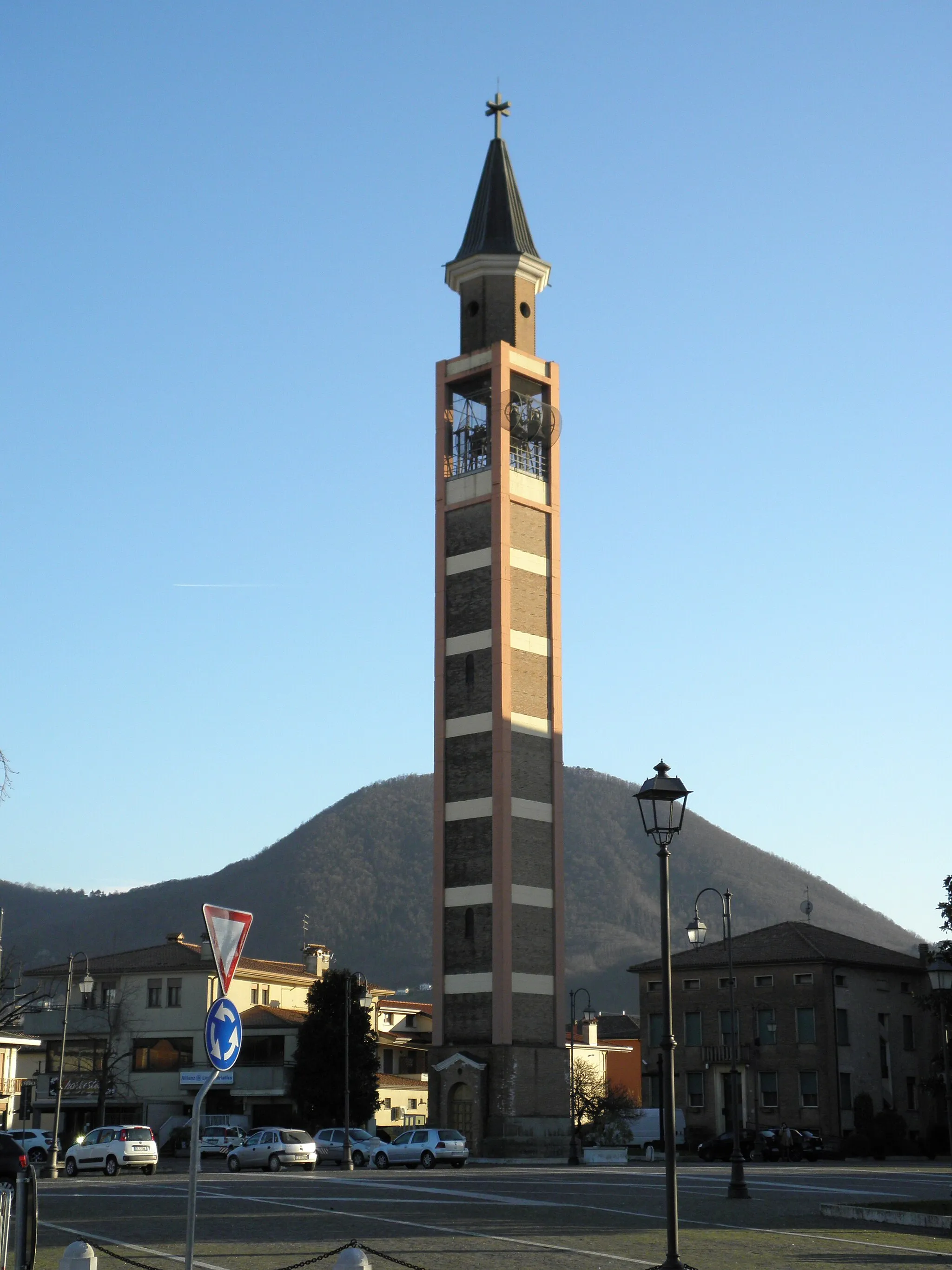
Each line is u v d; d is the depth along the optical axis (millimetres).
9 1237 20047
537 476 82875
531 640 80062
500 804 76188
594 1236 28578
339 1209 35469
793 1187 45125
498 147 88375
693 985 98188
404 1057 104625
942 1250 26719
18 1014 71312
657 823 22984
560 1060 75812
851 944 100188
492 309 84312
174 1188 45062
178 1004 94812
